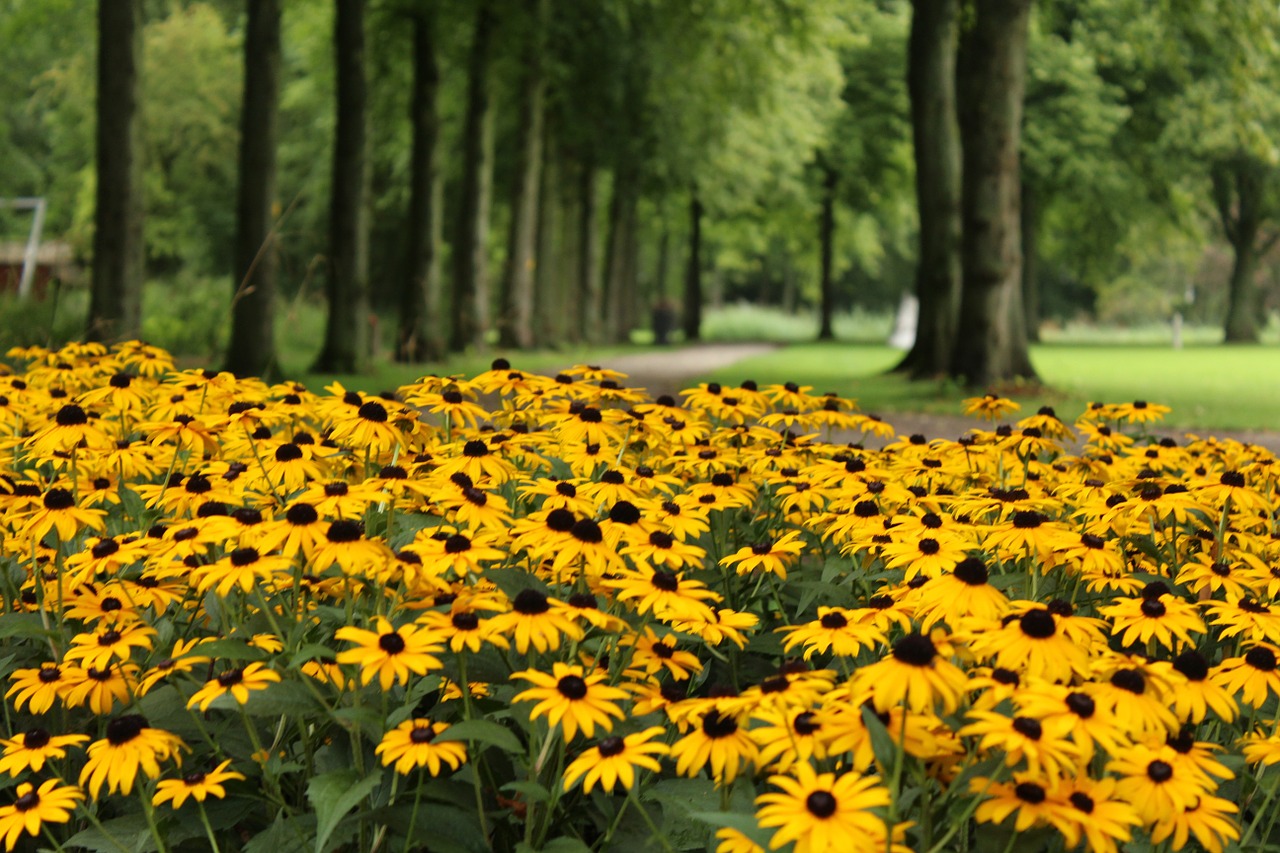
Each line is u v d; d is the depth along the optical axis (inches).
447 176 1398.9
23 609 124.1
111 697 102.1
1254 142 808.9
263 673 91.5
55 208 1782.7
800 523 151.3
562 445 149.5
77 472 141.2
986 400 201.8
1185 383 786.2
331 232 745.0
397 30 912.9
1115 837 71.2
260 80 637.9
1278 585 117.6
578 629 89.0
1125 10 850.8
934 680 75.1
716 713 83.3
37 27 892.0
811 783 72.2
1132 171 1421.0
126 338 553.3
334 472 142.7
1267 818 99.8
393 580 108.1
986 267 652.1
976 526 124.9
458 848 85.4
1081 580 127.6
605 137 1208.8
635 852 91.0
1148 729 77.9
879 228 2151.8
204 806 97.3
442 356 862.5
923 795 76.3
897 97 1467.8
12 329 464.1
